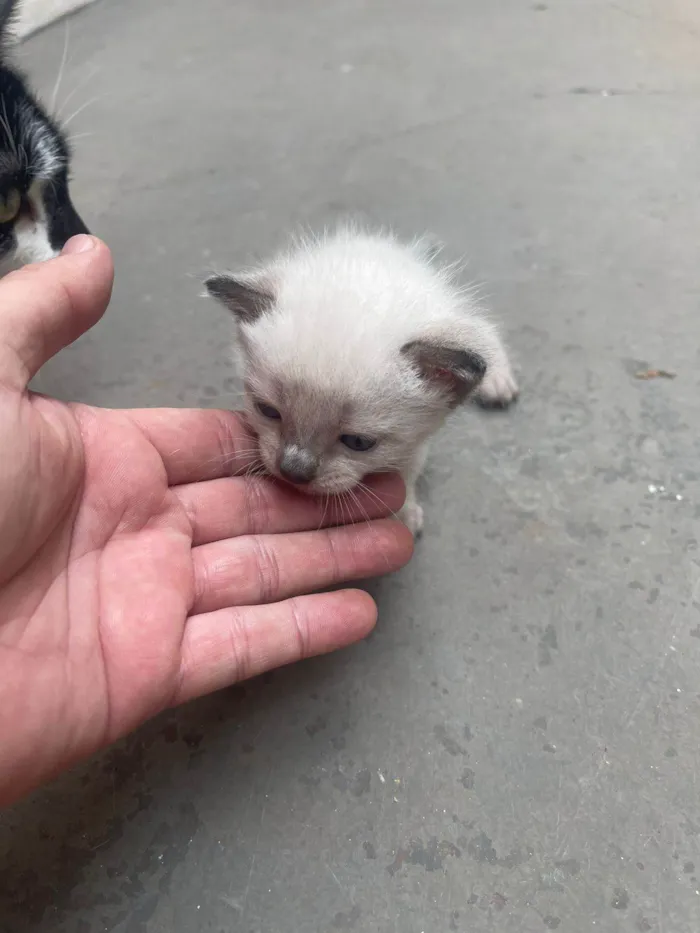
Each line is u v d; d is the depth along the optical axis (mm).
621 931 196
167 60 468
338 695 234
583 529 266
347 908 201
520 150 394
